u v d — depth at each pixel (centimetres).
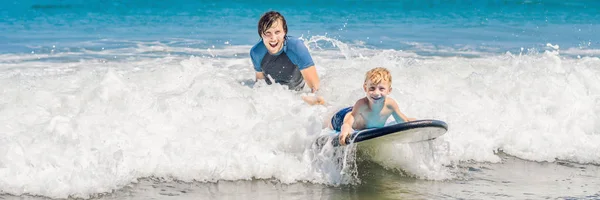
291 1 2288
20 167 635
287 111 802
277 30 895
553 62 1074
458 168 736
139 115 762
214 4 2188
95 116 744
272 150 710
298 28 1741
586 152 790
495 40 1588
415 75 1003
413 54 1352
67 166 642
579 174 733
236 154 695
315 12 2080
